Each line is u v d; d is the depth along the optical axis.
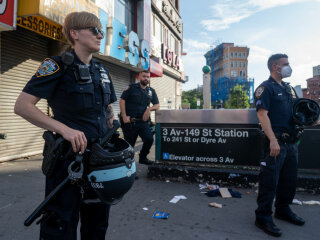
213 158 3.82
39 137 5.93
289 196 2.48
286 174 2.46
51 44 6.05
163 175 3.90
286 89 2.40
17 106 1.06
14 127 5.21
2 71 4.89
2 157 4.94
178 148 3.99
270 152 2.23
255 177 3.49
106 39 7.54
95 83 1.25
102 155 1.14
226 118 3.71
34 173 4.16
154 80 14.39
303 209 2.82
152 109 3.92
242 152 3.69
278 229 2.21
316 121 2.32
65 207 1.14
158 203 2.94
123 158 1.18
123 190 1.20
